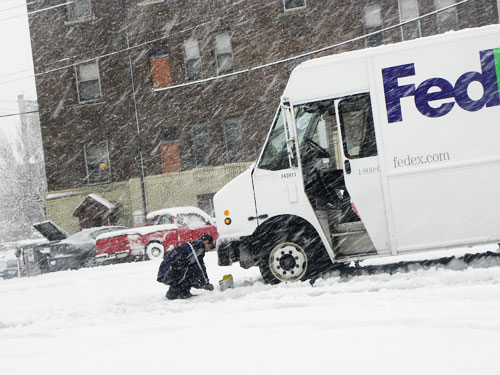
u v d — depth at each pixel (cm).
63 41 3316
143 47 3250
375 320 610
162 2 3231
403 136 929
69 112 3322
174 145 3241
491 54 916
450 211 914
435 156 921
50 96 3341
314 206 977
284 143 982
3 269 2967
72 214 3297
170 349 588
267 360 502
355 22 3020
